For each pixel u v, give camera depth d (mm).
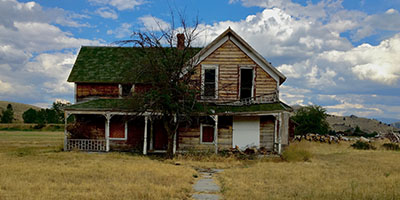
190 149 22641
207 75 23281
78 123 24297
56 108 72750
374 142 34688
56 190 9914
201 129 23125
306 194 9883
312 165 17734
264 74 23125
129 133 24359
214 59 23078
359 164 18281
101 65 26594
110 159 18953
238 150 21984
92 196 9078
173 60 19875
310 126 42969
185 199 9641
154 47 19578
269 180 12648
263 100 22828
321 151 27797
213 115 21453
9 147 26500
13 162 16516
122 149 24141
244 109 22016
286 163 18734
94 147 23438
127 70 24047
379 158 21766
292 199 9273
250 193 10078
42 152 22234
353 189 10227
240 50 23172
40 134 46906
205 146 23047
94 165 15664
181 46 21484
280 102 23125
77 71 25859
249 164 18484
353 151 28094
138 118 24062
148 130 24656
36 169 13805
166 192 9875
